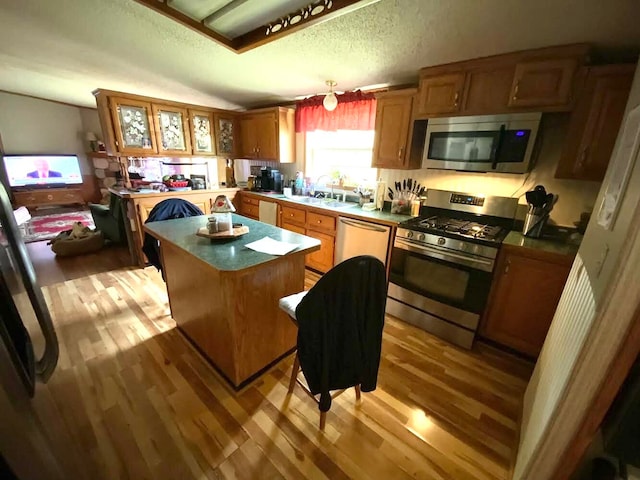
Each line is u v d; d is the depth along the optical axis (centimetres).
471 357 203
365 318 121
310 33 170
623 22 135
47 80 381
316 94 328
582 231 191
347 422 148
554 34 154
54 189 613
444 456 134
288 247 161
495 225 233
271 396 162
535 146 189
